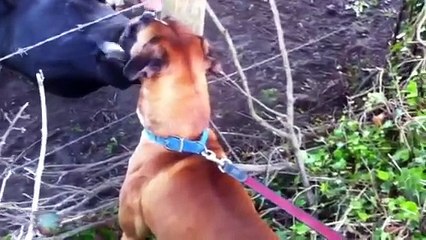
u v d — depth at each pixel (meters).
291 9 2.24
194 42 1.20
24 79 1.92
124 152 1.76
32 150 1.79
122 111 1.87
